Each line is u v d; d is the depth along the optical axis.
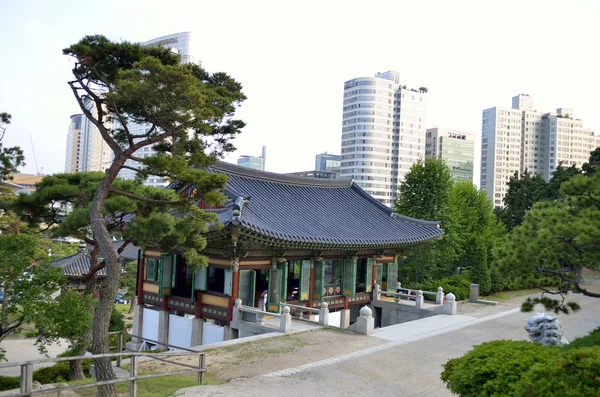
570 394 7.67
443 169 43.38
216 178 15.45
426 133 142.25
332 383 15.48
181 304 26.66
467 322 27.59
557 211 15.64
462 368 10.62
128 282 50.75
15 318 16.97
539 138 134.75
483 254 40.31
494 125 134.00
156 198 21.16
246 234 22.48
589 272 56.22
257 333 23.39
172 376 15.80
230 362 17.81
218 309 24.88
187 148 16.31
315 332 23.33
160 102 14.08
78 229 19.28
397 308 32.06
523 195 62.09
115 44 15.04
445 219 42.22
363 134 127.38
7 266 15.12
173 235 18.98
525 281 16.17
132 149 15.34
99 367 13.59
